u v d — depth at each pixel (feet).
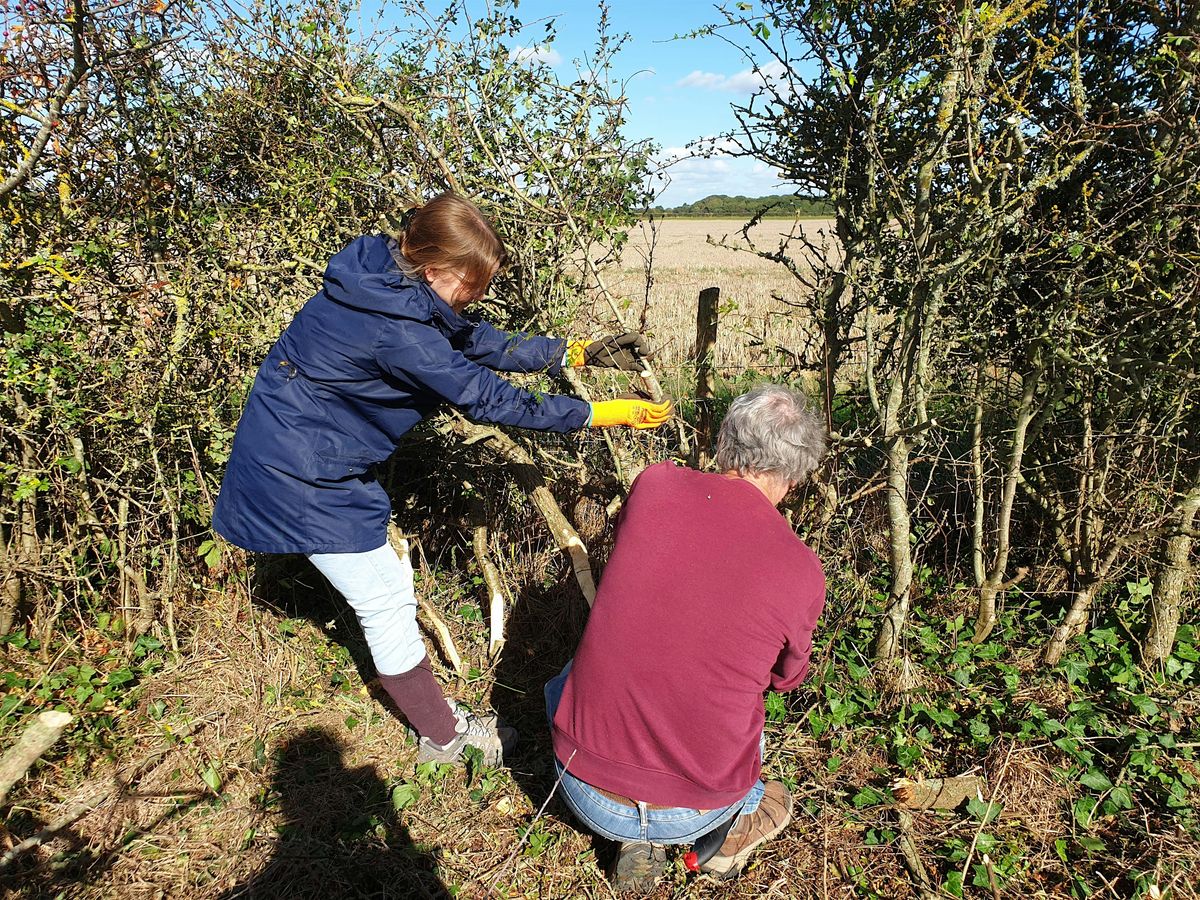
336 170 10.21
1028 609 10.89
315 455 7.73
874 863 7.53
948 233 8.04
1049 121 9.10
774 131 9.41
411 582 8.68
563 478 12.33
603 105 9.57
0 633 10.30
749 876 7.47
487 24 9.41
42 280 9.93
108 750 8.83
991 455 10.70
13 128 9.34
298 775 8.70
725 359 15.83
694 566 6.29
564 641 11.02
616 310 9.59
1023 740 8.59
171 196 11.26
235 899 7.22
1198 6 7.73
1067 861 7.48
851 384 10.64
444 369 7.39
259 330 10.89
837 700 9.16
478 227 7.38
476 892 7.43
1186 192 7.95
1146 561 9.64
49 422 9.86
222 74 11.31
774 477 6.70
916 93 8.07
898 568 9.18
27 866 7.43
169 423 10.40
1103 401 9.71
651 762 6.41
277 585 11.68
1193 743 8.39
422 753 8.86
